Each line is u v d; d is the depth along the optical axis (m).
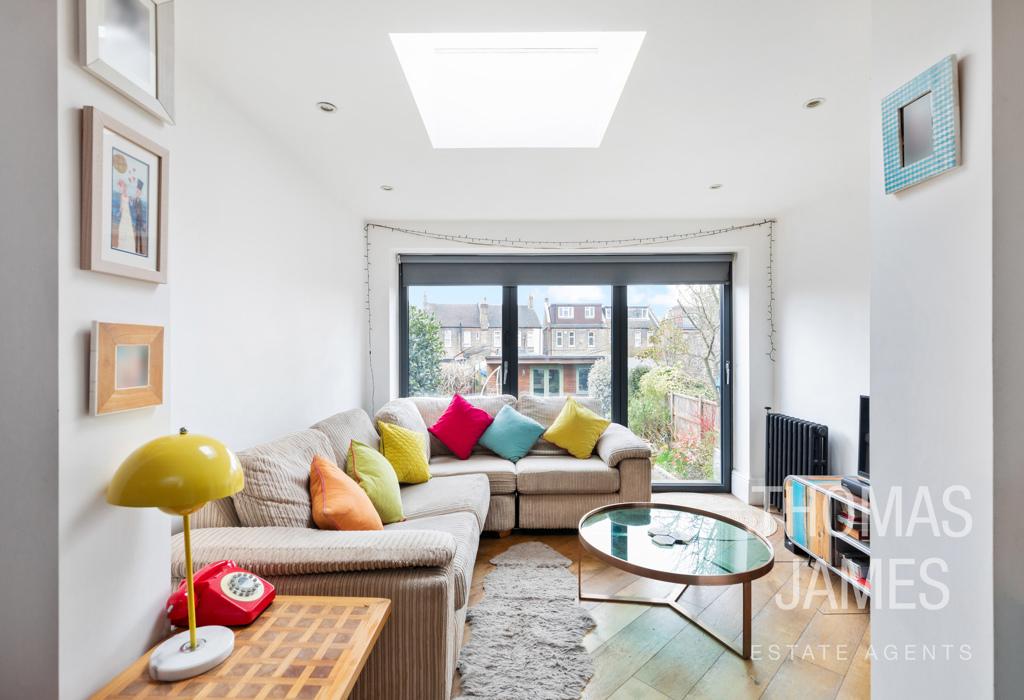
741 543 2.09
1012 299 0.96
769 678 1.73
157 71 1.12
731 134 2.28
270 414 2.32
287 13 1.44
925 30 1.12
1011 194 0.96
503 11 1.44
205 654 1.00
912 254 1.17
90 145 0.93
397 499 2.24
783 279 3.66
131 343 1.05
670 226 3.81
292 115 2.09
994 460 0.97
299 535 1.50
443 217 3.73
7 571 0.90
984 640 0.98
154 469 0.91
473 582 2.43
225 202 1.94
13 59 0.90
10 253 0.90
